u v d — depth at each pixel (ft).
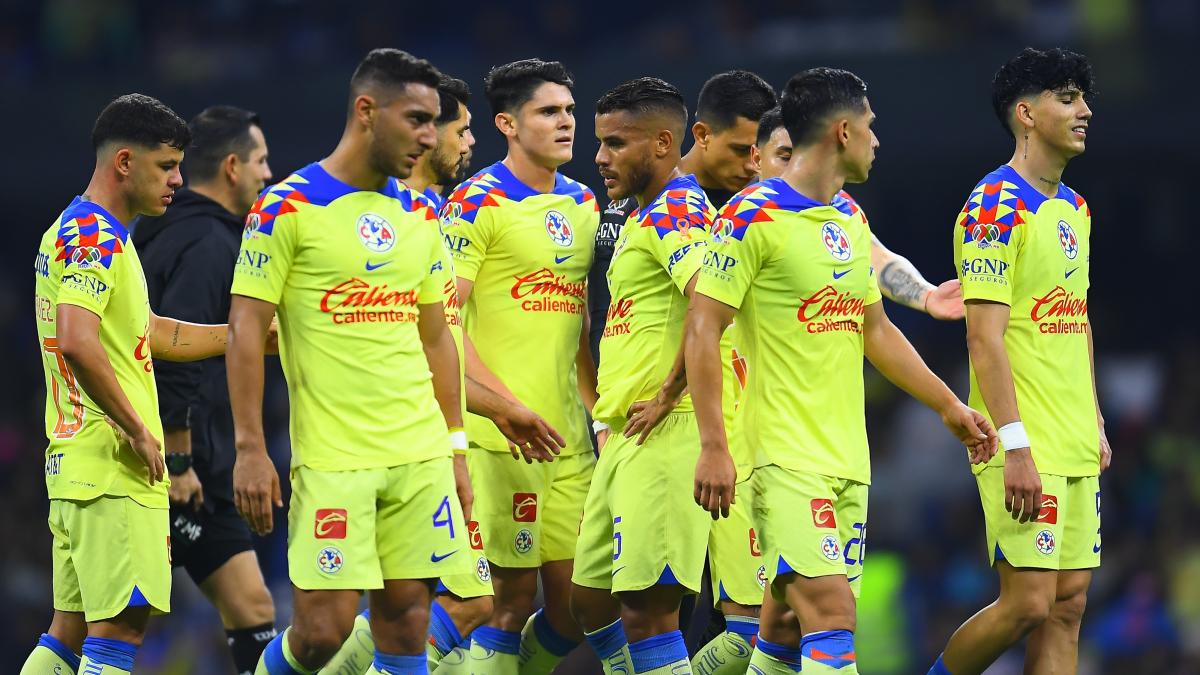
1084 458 77.71
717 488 68.64
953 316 82.84
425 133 68.49
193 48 217.77
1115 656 166.20
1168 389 195.42
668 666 75.72
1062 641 79.20
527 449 77.82
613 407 76.48
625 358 76.38
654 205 75.41
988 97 181.78
